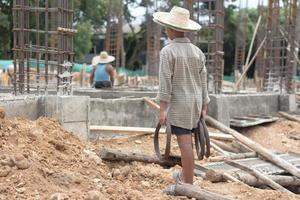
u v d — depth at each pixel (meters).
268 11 15.73
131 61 48.78
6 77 20.36
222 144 9.80
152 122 10.47
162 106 5.85
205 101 6.16
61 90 8.35
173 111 5.91
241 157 9.08
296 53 17.95
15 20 8.46
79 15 37.78
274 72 15.77
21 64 8.60
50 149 6.77
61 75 8.30
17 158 5.83
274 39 15.73
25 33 8.65
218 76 11.86
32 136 6.88
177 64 5.83
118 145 8.89
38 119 7.75
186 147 5.97
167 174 7.01
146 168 7.21
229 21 47.50
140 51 48.88
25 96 8.15
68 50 8.39
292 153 10.05
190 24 6.03
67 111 8.13
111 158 7.59
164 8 33.12
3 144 6.28
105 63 14.56
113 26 28.55
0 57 32.19
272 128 12.66
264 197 6.46
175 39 5.98
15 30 8.49
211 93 11.84
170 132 5.87
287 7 15.67
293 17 15.55
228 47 48.81
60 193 5.40
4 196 5.23
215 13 11.70
